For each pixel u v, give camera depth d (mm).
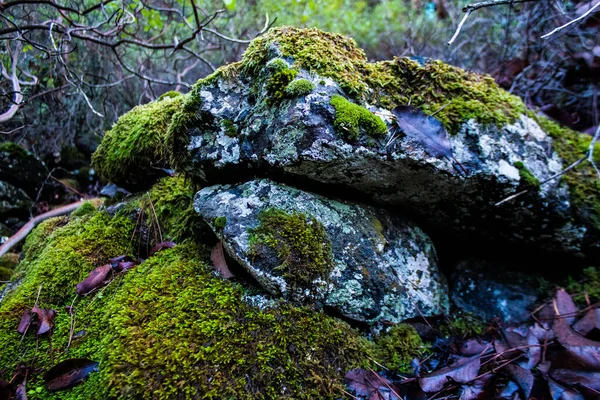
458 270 1914
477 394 1278
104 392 1114
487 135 1561
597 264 1775
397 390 1298
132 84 3850
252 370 1195
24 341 1369
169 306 1341
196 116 1545
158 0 3494
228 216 1456
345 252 1494
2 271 2102
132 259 1757
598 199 1657
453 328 1658
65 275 1617
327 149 1335
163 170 2033
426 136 1435
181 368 1150
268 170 1490
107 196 2289
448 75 1658
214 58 4203
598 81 2449
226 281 1468
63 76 3070
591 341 1396
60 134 3602
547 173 1641
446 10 4016
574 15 2428
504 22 3238
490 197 1584
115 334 1264
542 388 1310
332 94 1387
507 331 1586
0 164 2932
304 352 1286
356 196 1639
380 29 4840
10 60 2637
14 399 1146
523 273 1877
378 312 1507
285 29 1562
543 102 2664
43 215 2535
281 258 1366
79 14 2406
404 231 1730
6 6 2143
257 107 1481
